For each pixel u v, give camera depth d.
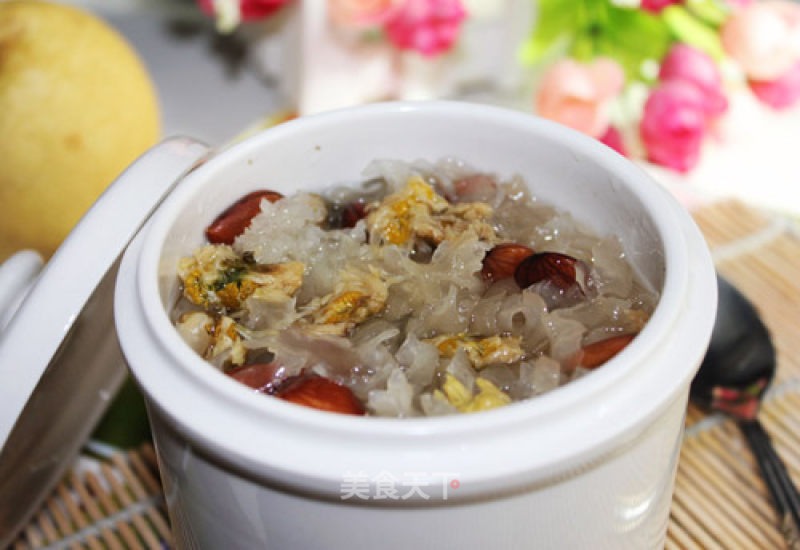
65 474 0.34
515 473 0.22
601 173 0.28
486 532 0.23
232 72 0.56
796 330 0.37
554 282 0.27
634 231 0.27
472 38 0.52
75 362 0.30
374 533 0.22
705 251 0.26
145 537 0.32
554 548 0.23
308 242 0.29
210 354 0.26
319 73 0.50
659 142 0.46
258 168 0.29
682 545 0.32
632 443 0.23
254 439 0.22
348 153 0.31
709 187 0.46
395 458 0.22
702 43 0.48
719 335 0.35
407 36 0.48
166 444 0.24
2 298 0.29
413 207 0.29
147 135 0.43
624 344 0.25
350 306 0.27
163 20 0.60
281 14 0.52
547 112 0.47
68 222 0.42
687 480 0.33
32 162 0.40
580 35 0.50
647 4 0.48
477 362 0.26
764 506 0.32
